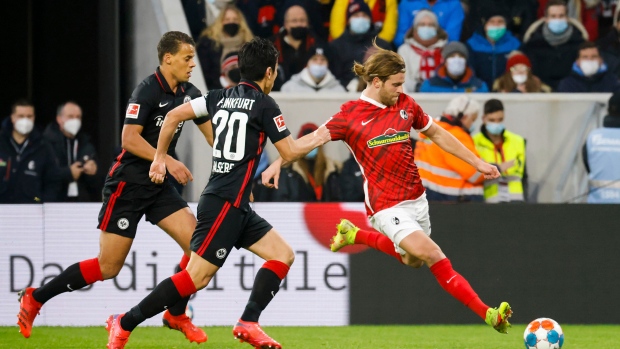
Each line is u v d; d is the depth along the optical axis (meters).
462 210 27.83
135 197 20.64
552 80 36.69
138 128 20.11
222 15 34.97
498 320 18.62
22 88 38.38
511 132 33.34
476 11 36.97
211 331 26.05
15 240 27.30
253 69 18.84
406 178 20.17
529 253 27.86
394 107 20.22
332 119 20.09
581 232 27.91
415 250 19.66
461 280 19.50
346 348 22.30
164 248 27.33
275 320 27.45
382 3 35.50
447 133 20.89
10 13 38.16
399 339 24.25
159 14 36.00
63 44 38.91
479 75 36.12
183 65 20.23
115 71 37.31
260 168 31.19
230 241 18.61
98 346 22.34
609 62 35.78
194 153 32.25
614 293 27.89
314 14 36.78
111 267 21.03
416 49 35.25
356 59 34.62
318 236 27.59
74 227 27.36
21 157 31.33
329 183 31.31
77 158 31.84
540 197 33.28
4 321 27.20
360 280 27.62
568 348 22.50
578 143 33.22
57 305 27.30
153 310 18.69
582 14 37.84
